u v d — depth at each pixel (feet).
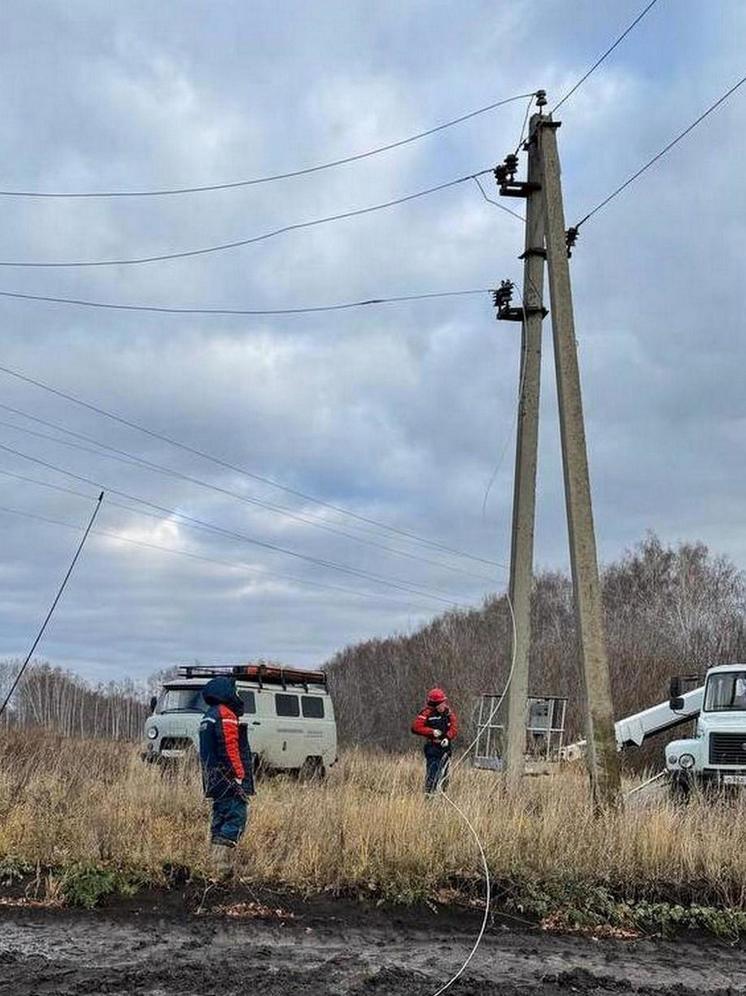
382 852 26.71
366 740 151.23
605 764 31.42
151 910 24.12
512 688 38.27
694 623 137.08
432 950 22.12
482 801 30.60
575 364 34.78
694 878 26.40
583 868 26.21
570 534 33.53
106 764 45.24
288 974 19.95
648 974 21.11
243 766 26.61
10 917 23.48
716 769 40.81
